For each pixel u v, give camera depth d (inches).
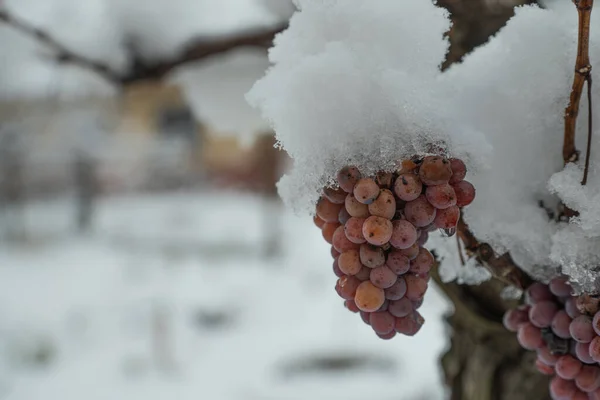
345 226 17.1
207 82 39.4
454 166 17.1
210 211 240.7
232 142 250.2
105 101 104.5
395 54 18.1
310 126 17.5
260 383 95.3
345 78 17.4
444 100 19.0
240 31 34.9
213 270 163.2
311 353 103.2
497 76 20.3
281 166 201.8
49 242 195.6
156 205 251.4
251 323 125.1
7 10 34.4
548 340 19.1
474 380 29.0
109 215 235.5
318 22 18.3
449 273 21.2
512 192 20.1
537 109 20.1
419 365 96.2
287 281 154.0
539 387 27.1
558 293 18.9
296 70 17.6
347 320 121.0
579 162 19.1
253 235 202.5
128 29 34.8
